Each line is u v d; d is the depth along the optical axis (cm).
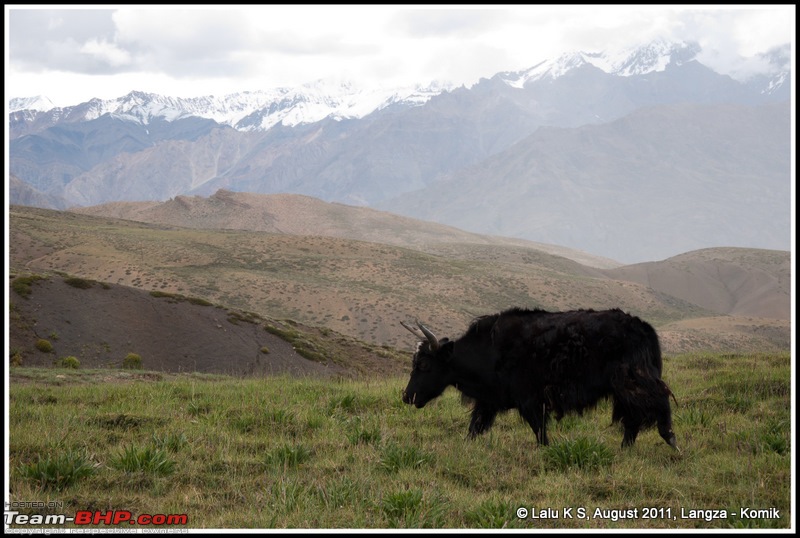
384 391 1545
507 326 1135
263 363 3816
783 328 12756
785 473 925
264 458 1033
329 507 841
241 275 12544
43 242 13888
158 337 3903
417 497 827
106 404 1459
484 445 1101
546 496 884
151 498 891
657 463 1011
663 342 10581
